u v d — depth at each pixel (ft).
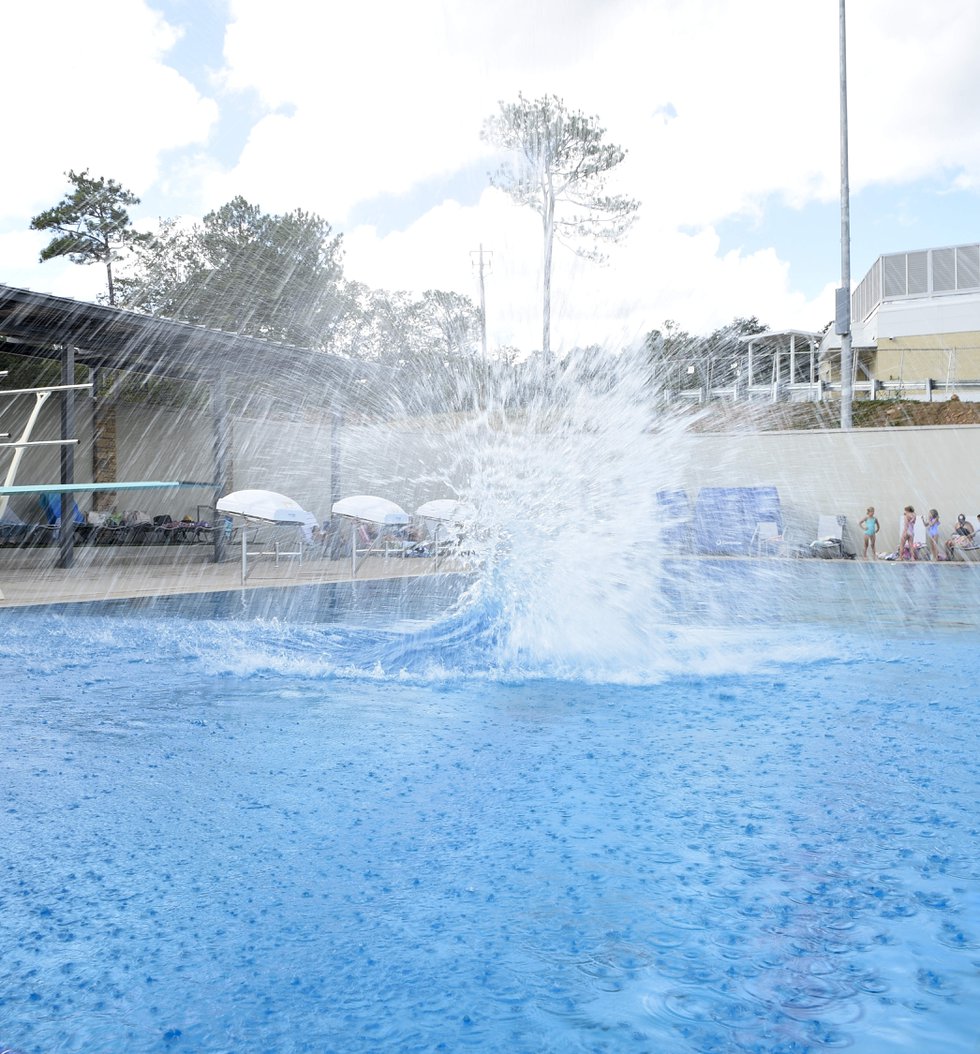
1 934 5.20
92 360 51.16
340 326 91.30
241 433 63.10
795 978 4.64
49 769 8.98
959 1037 4.08
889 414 67.56
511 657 15.81
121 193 92.53
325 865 6.25
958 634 19.61
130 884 5.93
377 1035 4.13
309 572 43.24
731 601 27.43
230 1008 4.38
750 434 57.82
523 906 5.53
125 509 56.70
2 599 28.19
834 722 11.07
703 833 6.86
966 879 5.92
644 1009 4.33
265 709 12.03
